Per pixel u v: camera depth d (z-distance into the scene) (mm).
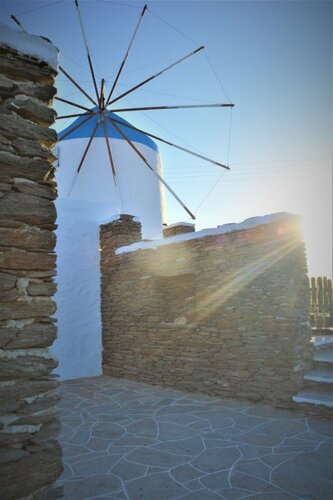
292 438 4383
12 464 2232
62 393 7098
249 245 6195
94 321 9211
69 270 9062
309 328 6145
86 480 3477
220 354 6402
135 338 8203
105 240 9430
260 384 5805
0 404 2256
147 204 15227
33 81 2680
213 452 4062
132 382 8031
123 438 4594
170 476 3529
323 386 5445
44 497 2307
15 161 2512
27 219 2508
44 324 2504
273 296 5785
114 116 15938
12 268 2418
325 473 3518
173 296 7746
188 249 7172
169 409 5824
